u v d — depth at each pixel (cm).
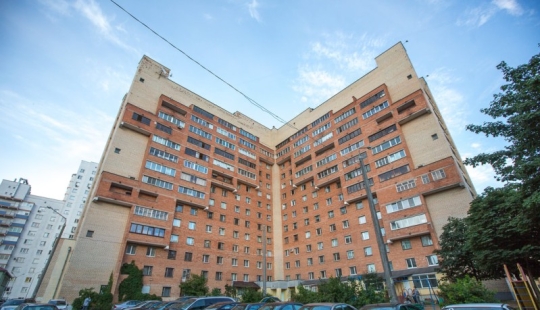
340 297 1914
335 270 4412
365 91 5216
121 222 3722
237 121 6378
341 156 4953
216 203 5047
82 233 3353
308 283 4491
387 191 4038
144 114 4528
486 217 2066
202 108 5744
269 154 6550
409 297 2794
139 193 3997
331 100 5841
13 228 7838
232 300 1831
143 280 3616
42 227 8281
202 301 1719
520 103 1297
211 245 4619
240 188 5606
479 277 2520
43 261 7900
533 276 1989
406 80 4591
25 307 1519
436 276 3159
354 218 4453
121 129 4241
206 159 5138
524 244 1889
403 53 4803
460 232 2747
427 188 3628
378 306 1141
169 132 4747
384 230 3928
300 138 6116
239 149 5878
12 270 7450
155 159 4359
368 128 4688
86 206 4012
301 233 5272
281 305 1432
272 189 6206
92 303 3002
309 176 5456
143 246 3803
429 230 3416
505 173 1445
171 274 3941
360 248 4197
